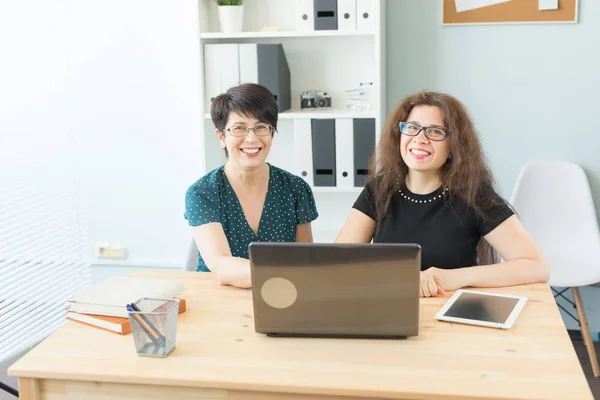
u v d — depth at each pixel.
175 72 3.81
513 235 2.24
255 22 3.64
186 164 3.90
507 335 1.77
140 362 1.67
